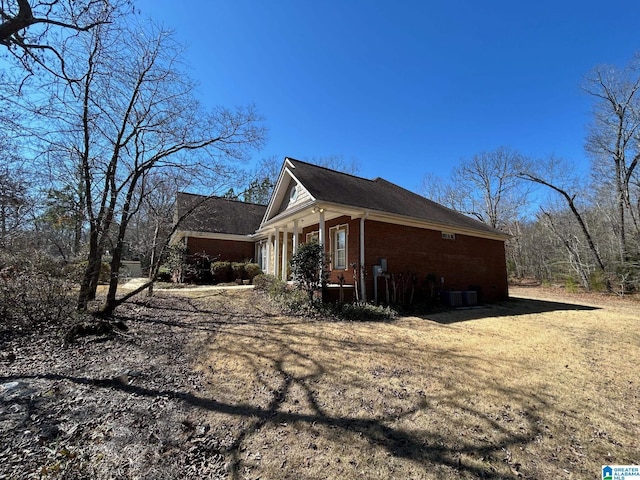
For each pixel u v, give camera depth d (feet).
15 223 19.12
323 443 8.78
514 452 8.43
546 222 74.95
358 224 34.47
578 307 38.42
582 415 10.48
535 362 15.89
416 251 38.27
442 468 7.73
